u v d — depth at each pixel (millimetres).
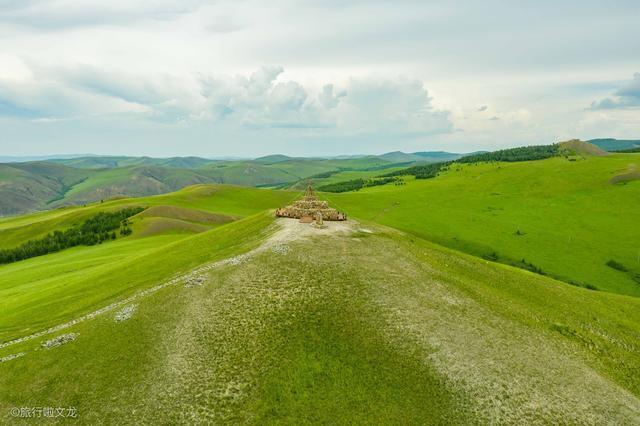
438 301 49281
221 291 48469
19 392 36625
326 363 38312
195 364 38125
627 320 64562
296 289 48156
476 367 39188
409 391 36094
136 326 43812
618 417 36219
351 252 58750
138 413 33500
